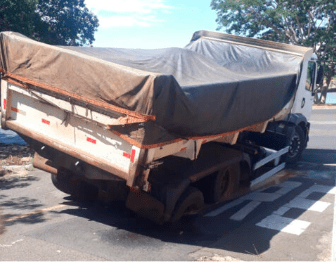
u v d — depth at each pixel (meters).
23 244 5.20
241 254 5.21
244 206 7.23
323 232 6.06
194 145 5.86
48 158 6.23
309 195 7.96
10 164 9.84
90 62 5.11
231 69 8.73
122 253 5.07
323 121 21.33
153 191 5.66
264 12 34.19
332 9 32.81
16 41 6.00
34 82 5.84
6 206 6.84
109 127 5.05
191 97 5.08
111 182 5.80
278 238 5.81
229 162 6.96
